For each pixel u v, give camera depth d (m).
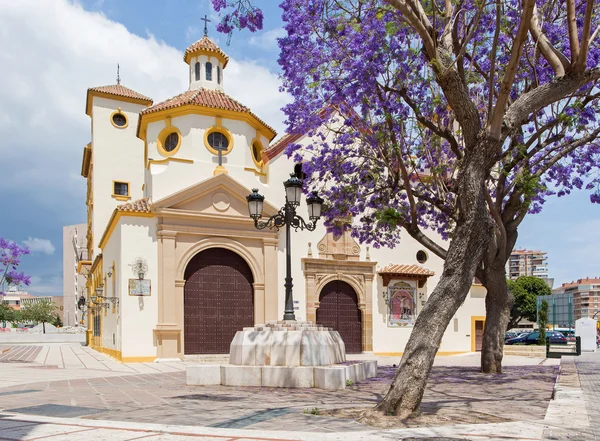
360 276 27.50
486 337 16.95
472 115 9.52
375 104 14.85
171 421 8.20
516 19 13.68
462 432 6.71
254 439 6.50
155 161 25.11
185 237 24.08
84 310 47.78
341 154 17.45
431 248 15.88
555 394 10.30
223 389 12.69
